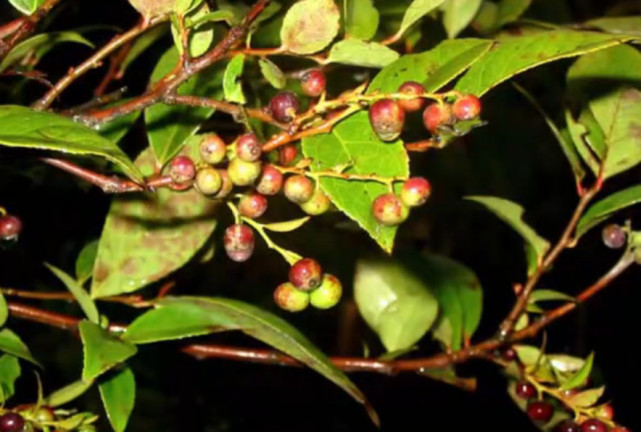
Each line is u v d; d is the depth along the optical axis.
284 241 0.65
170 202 0.51
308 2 0.44
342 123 0.44
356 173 0.43
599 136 0.52
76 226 0.62
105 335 0.47
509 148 0.85
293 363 0.53
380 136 0.43
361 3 0.47
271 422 1.00
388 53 0.45
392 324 0.56
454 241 0.92
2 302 0.48
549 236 0.93
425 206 0.79
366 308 0.57
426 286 0.56
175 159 0.43
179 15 0.43
